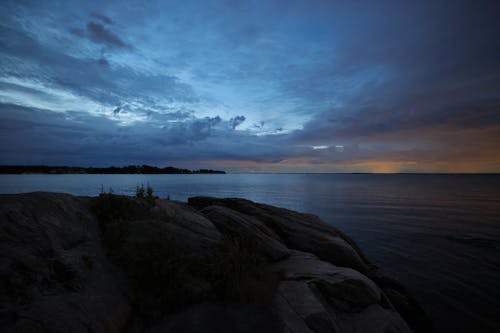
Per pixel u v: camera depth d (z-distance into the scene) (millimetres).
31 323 3121
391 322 6445
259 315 5449
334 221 33938
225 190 99312
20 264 3924
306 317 5500
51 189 85125
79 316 3740
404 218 35875
